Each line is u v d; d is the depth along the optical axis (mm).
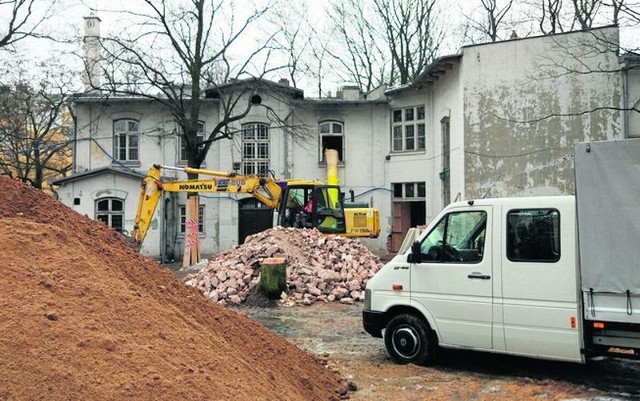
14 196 6289
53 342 3939
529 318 6746
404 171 28469
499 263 7004
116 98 27766
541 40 20062
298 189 19516
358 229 20281
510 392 6492
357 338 9727
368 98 31031
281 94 28781
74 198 26859
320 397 5867
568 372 7316
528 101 20156
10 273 4488
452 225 7531
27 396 3541
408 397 6340
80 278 4758
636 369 7434
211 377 4305
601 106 19375
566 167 19719
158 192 18625
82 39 24766
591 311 6301
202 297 6539
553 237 6715
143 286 5594
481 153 20594
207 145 24391
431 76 24797
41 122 31531
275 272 13180
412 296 7672
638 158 6156
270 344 6266
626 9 16344
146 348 4254
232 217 28094
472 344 7184
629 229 6145
